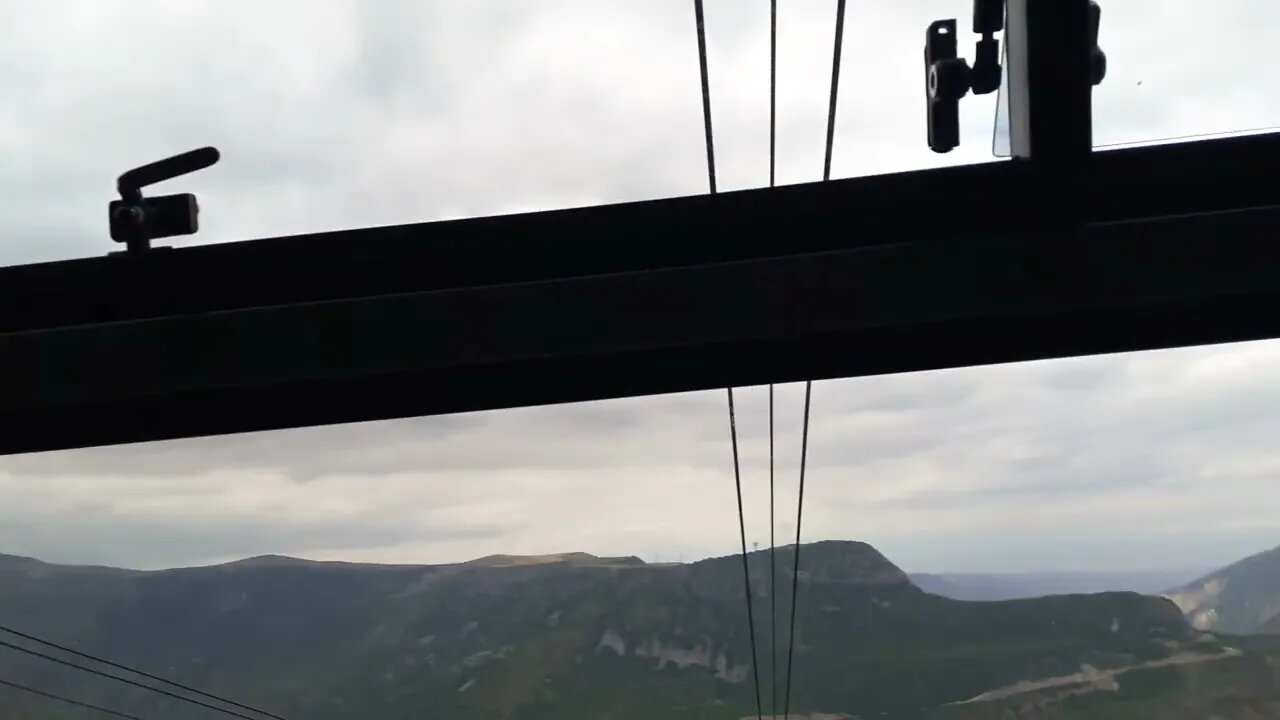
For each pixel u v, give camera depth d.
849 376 2.71
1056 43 2.38
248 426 2.84
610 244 2.63
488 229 2.67
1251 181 2.41
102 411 2.67
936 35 2.73
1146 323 2.51
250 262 2.72
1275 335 2.52
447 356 2.52
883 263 2.41
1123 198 2.43
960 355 2.66
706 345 2.47
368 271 2.69
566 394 2.76
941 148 2.69
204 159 2.78
